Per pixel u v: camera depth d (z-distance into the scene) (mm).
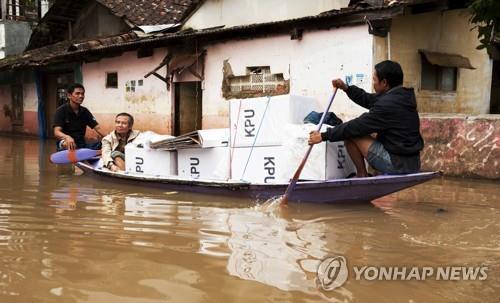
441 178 7125
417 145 4867
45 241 3631
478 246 3629
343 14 8547
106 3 14305
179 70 11805
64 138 6988
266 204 4977
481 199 5449
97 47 12797
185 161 5906
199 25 12852
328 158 4980
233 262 3205
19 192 5621
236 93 10859
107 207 4801
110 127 14188
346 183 4723
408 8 8516
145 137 6668
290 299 2643
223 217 4406
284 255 3354
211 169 5715
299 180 5086
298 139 5031
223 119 11219
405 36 9039
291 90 9766
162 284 2834
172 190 5684
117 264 3154
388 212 4715
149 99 12945
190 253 3373
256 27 9836
